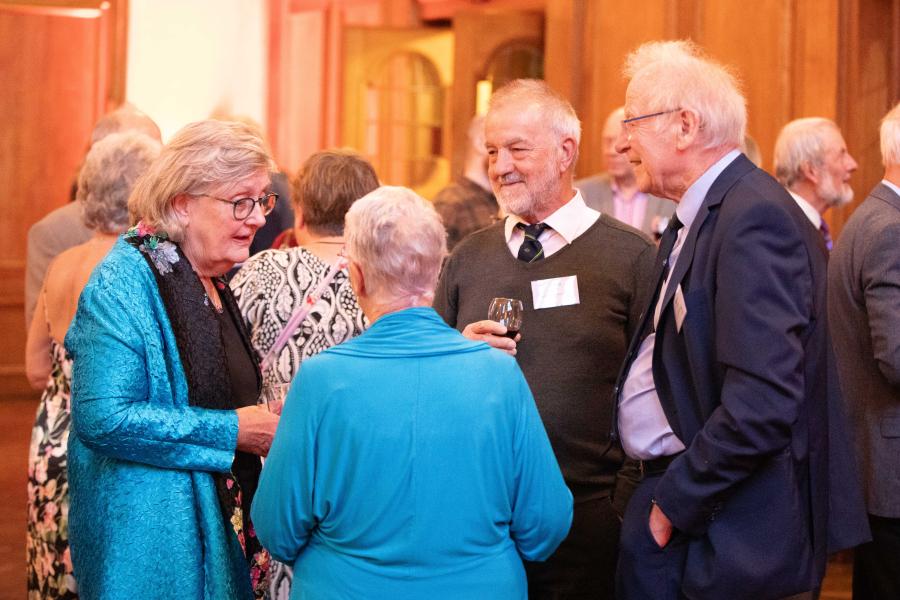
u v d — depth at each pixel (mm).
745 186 2180
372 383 1917
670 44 2391
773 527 2123
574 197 2750
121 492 2162
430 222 2014
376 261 1981
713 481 2082
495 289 2738
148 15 8422
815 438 2203
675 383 2221
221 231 2271
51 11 8180
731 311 2082
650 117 2285
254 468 2467
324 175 2883
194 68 8578
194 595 2166
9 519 5078
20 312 8219
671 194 2332
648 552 2234
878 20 5227
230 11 8664
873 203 3104
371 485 1897
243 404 2432
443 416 1917
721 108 2246
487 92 7613
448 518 1907
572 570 2672
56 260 2975
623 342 2680
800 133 4004
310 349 2742
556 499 2035
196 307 2248
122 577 2139
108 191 2877
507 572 1972
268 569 2467
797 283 2100
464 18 7602
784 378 2041
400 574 1898
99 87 8305
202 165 2234
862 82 5234
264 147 2318
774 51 5344
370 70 8547
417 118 8531
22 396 8211
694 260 2203
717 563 2121
